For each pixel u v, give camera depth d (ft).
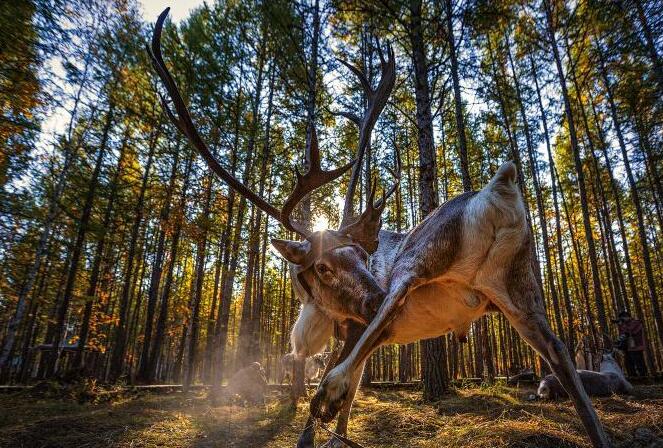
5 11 21.35
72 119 36.70
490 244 8.63
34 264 33.40
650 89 42.34
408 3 27.68
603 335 39.88
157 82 39.47
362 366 11.00
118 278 54.80
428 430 13.74
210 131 34.53
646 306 89.10
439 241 8.97
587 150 60.39
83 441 13.25
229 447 12.61
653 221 73.87
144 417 17.65
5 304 42.34
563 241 78.64
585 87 53.57
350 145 48.19
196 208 34.17
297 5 35.06
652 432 11.39
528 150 52.95
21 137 25.91
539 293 8.85
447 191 66.95
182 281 89.71
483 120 50.01
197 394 29.32
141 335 81.15
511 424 12.00
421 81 27.76
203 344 98.43
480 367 59.88
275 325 112.37
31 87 23.29
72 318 67.92
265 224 50.08
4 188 27.84
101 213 44.37
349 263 9.90
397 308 8.50
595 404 18.49
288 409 19.53
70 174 37.78
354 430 14.05
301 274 11.14
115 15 34.68
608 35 42.65
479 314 9.91
